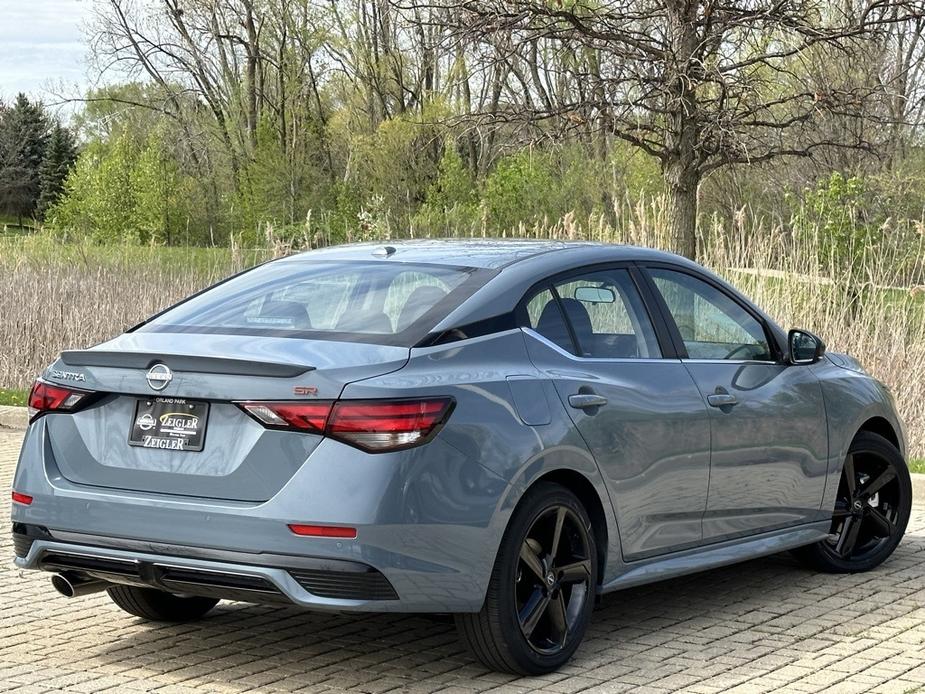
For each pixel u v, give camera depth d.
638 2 12.65
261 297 5.25
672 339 5.70
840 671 4.96
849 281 12.12
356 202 45.16
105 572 4.68
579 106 12.46
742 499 5.91
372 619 5.71
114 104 53.94
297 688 4.68
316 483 4.32
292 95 51.66
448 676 4.84
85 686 4.68
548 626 4.97
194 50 51.91
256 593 4.41
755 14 11.83
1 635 5.45
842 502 6.79
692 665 5.03
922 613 5.93
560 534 4.92
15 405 13.43
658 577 5.44
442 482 4.45
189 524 4.45
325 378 4.39
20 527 4.86
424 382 4.51
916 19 11.87
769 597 6.25
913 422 11.23
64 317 15.29
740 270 12.69
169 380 4.55
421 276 5.20
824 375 6.55
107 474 4.68
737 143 12.45
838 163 17.36
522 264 5.28
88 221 49.38
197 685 4.71
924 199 19.38
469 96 34.28
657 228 13.27
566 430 4.90
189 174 52.34
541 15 12.06
